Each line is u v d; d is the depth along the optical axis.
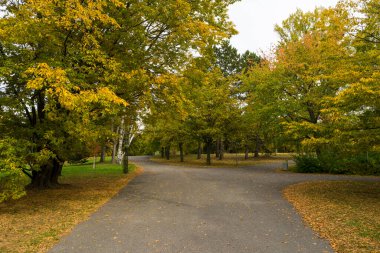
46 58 9.85
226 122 32.06
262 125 26.84
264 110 23.23
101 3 9.70
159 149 54.66
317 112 21.56
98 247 5.99
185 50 14.23
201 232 7.00
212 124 32.00
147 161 44.19
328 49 13.14
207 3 14.01
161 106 14.27
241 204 10.27
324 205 9.96
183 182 16.44
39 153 9.70
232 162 36.03
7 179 9.04
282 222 7.88
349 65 11.87
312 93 21.48
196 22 12.26
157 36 13.50
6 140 8.94
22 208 9.80
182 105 13.90
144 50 13.30
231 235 6.76
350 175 20.09
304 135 18.98
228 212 9.07
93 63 10.66
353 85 9.36
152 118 15.53
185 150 49.34
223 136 31.95
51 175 14.56
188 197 11.70
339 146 11.38
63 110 10.45
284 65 22.81
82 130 9.70
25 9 9.26
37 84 8.34
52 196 12.02
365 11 11.53
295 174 20.83
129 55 12.67
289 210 9.31
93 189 13.95
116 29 11.72
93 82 11.27
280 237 6.61
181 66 14.57
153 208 9.70
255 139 44.53
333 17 12.01
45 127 10.43
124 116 15.94
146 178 18.69
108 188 14.31
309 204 10.17
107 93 9.13
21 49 9.97
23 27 8.85
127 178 18.77
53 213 9.06
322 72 20.34
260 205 10.09
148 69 13.43
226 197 11.64
